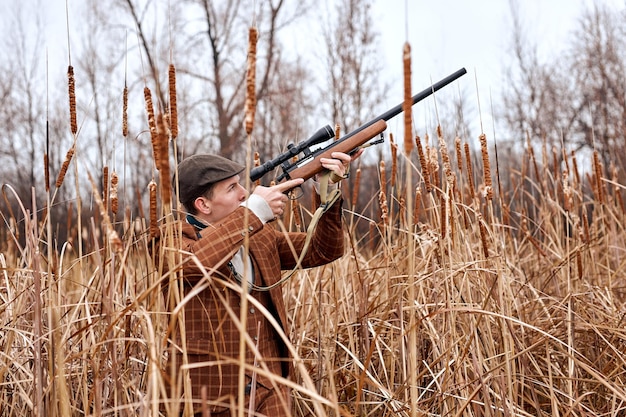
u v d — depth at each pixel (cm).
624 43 1260
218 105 1468
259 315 253
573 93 1415
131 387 255
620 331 321
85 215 554
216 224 246
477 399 282
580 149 1332
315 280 366
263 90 1501
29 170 1485
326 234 279
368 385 318
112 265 235
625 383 325
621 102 981
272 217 251
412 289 204
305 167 269
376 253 411
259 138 1271
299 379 307
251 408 212
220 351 243
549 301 392
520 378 307
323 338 329
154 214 231
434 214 341
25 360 279
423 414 284
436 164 327
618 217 488
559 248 438
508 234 432
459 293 297
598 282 414
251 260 258
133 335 271
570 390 287
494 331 329
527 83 1451
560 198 511
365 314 312
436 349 296
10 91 1505
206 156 270
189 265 235
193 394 242
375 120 280
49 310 226
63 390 214
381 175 339
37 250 232
